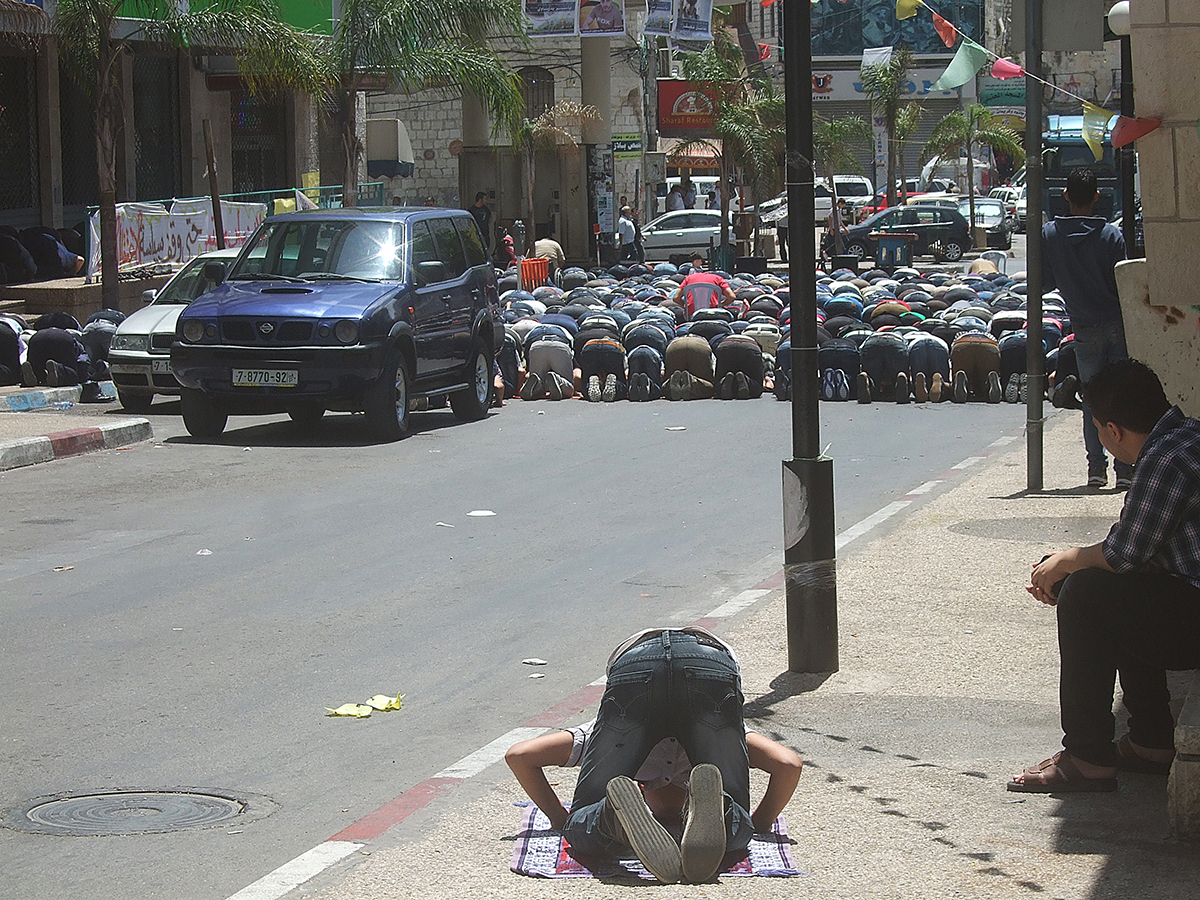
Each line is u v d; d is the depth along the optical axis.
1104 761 9.52
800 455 12.60
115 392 34.22
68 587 16.66
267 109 58.72
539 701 12.63
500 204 75.88
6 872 8.96
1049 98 75.06
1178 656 9.22
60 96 49.22
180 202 47.19
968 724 11.21
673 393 34.25
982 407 32.22
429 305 29.36
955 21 114.75
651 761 8.52
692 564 17.75
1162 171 12.91
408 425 29.75
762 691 12.18
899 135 93.12
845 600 14.99
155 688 12.94
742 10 103.31
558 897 8.00
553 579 17.05
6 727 11.86
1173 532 9.08
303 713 12.28
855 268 70.88
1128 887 7.98
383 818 9.70
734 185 87.19
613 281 49.06
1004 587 15.34
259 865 9.08
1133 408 9.32
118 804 10.19
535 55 88.88
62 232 47.34
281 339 27.17
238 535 19.45
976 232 91.69
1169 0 12.46
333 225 29.88
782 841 8.81
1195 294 13.09
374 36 46.91
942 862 8.44
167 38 42.25
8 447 24.78
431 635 14.71
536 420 31.20
